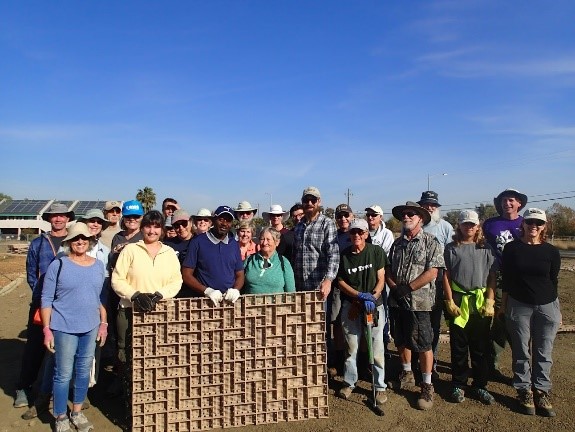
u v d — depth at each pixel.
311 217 5.63
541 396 5.01
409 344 5.23
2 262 22.95
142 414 4.46
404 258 5.31
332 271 5.19
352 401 5.30
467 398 5.37
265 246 5.19
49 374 4.86
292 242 6.21
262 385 4.79
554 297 5.05
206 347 4.64
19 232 53.16
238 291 4.70
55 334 4.30
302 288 5.61
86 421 4.50
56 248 5.17
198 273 4.93
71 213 5.34
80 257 4.48
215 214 4.94
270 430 4.64
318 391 4.92
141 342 4.48
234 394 4.70
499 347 5.93
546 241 5.16
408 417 4.90
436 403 5.25
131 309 4.61
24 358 5.04
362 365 6.03
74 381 4.49
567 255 30.06
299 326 4.88
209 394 4.64
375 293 5.25
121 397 5.28
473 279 5.30
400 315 5.42
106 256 5.59
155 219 4.59
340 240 6.30
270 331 4.81
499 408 5.11
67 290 4.34
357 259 5.31
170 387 4.54
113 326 5.40
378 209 6.80
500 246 5.93
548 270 5.01
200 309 4.61
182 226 6.11
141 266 4.56
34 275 5.14
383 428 4.67
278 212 7.02
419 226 5.36
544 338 5.03
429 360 5.19
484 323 5.31
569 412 4.98
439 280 5.91
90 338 4.47
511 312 5.15
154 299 4.38
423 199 6.76
